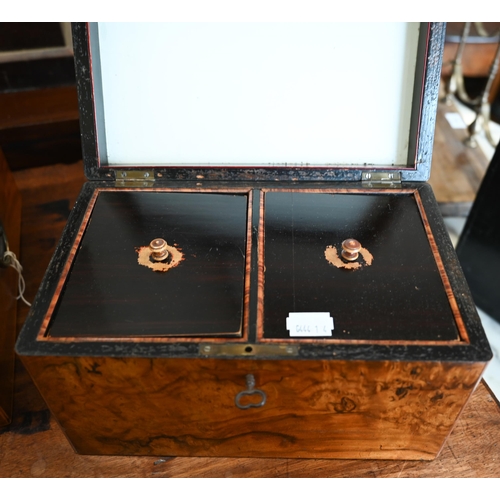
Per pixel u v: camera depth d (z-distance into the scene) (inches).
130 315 34.1
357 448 38.2
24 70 63.2
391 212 40.8
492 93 84.0
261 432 37.0
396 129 42.9
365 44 41.0
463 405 34.0
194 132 43.4
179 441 37.9
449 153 80.0
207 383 33.1
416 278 36.1
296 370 32.0
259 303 34.4
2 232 44.1
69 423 36.5
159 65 41.7
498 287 63.1
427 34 38.8
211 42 41.2
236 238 39.1
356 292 35.3
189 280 36.3
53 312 34.2
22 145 61.4
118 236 39.1
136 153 43.9
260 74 42.0
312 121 43.0
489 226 60.3
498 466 38.7
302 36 41.0
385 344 32.1
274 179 43.2
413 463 39.1
